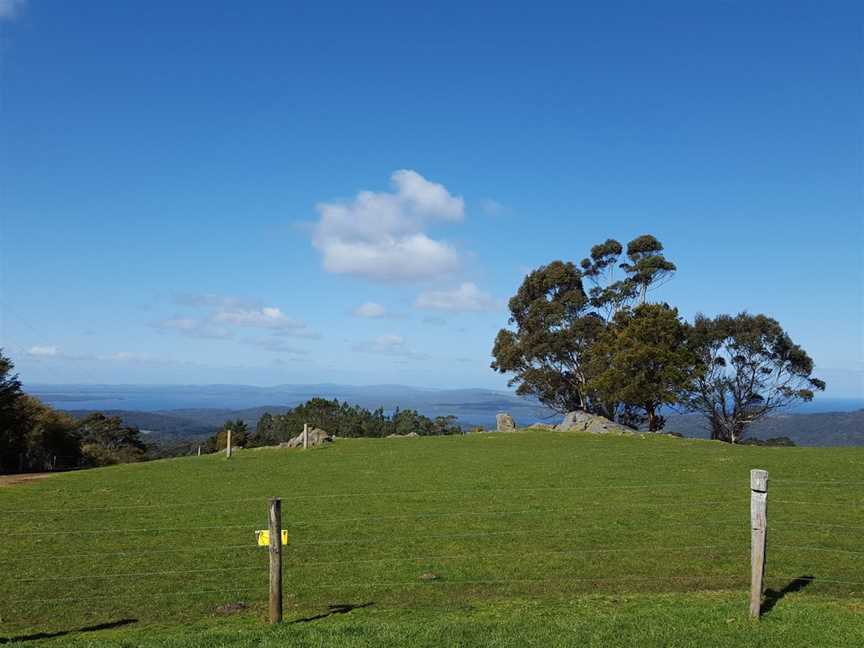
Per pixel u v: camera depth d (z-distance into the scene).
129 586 14.17
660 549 15.98
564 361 70.56
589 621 10.98
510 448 39.84
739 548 15.92
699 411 71.00
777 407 68.69
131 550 16.98
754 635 10.24
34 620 12.40
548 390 72.06
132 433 121.19
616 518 19.14
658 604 12.06
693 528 17.84
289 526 19.22
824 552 15.47
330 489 25.72
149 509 22.41
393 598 13.11
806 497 21.56
